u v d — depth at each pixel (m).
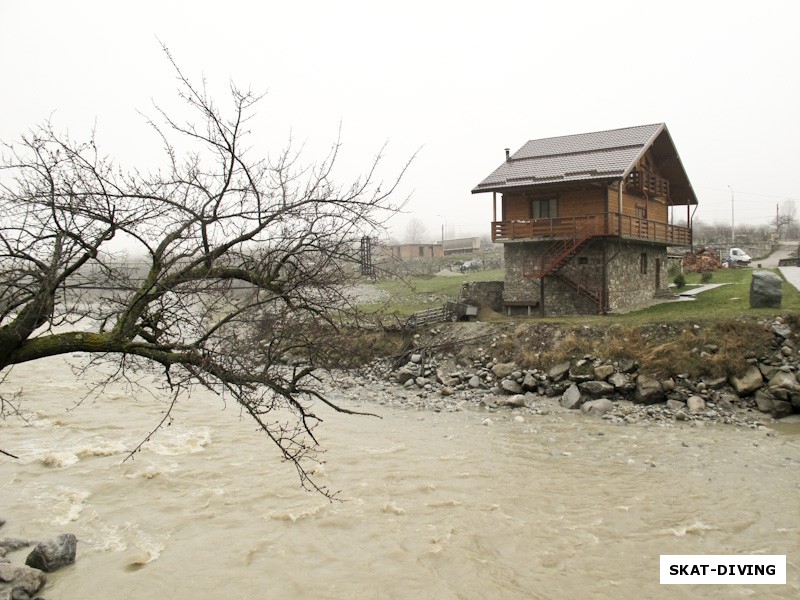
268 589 8.70
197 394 21.27
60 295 6.00
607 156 26.91
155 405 19.52
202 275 6.16
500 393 20.72
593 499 11.69
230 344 6.13
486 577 8.94
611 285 26.66
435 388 21.72
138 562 9.48
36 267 5.80
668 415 17.39
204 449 14.98
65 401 19.83
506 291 29.05
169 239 5.75
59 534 10.35
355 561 9.48
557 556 9.52
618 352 20.06
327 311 6.46
